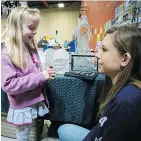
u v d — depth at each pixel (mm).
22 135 1642
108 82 1029
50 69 1571
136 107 679
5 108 1945
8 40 1488
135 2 2061
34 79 1455
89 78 1715
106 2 4246
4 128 2203
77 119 1784
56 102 1817
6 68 1429
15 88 1417
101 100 1071
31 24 1512
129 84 761
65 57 2115
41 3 11055
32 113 1569
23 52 1489
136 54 768
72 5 12125
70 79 1761
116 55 797
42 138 2166
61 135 1391
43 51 2422
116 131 685
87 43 2893
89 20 7512
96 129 825
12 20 1505
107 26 4043
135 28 828
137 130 681
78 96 1766
